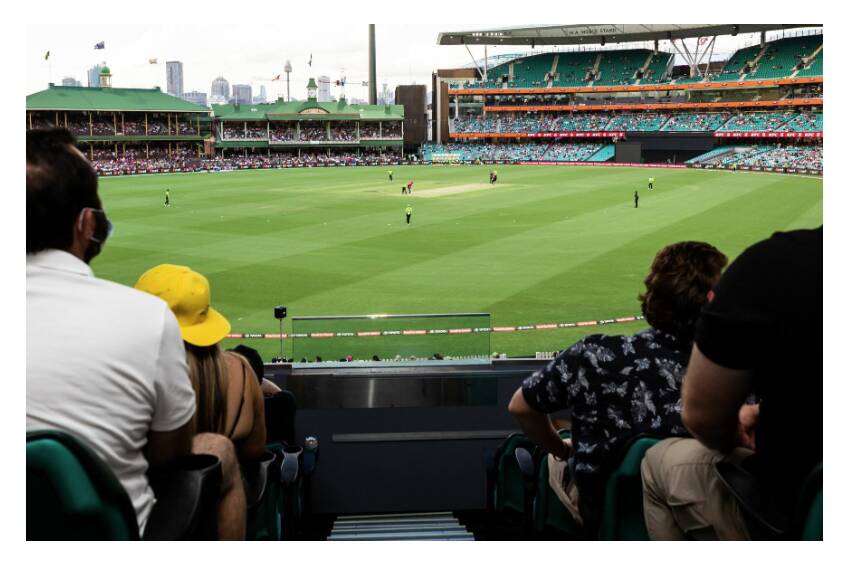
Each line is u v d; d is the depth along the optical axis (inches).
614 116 4867.1
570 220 1886.1
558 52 5260.8
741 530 113.3
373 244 1517.0
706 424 102.2
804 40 4301.2
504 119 5329.7
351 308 969.5
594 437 137.0
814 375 94.9
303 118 4982.8
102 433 94.5
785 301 92.7
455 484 263.4
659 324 136.0
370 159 4909.0
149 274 137.6
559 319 907.4
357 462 269.1
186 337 134.0
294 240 1576.0
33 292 96.3
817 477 95.2
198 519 104.6
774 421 101.8
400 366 301.4
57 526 91.6
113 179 3533.5
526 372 291.1
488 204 2293.3
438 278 1164.5
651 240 1542.8
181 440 105.8
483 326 324.8
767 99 4404.5
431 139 5954.7
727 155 4101.9
